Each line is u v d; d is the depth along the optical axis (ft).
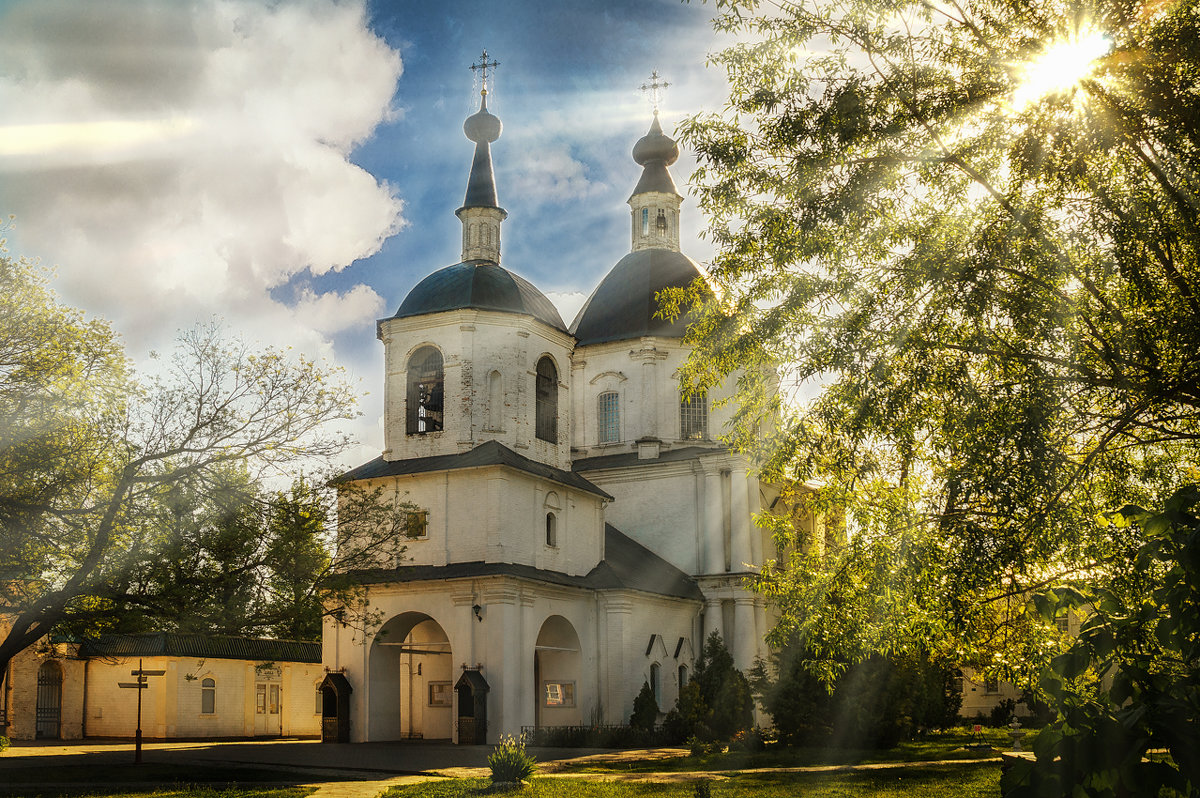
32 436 67.05
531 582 120.57
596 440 160.66
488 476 122.01
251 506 72.95
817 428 53.31
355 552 84.53
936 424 50.60
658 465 153.07
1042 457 44.60
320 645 174.70
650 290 163.73
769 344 54.65
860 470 51.98
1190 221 43.11
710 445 156.25
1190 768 15.85
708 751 98.63
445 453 126.52
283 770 84.17
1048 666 18.61
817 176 49.70
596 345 161.79
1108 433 47.80
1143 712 16.24
